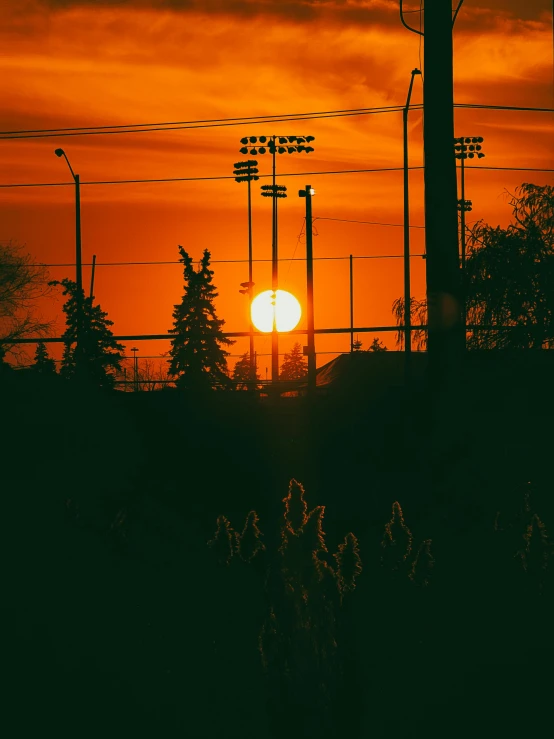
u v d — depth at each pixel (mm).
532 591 31828
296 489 28969
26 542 48188
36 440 125750
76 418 135500
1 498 73625
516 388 91625
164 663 32250
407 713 27719
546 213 95750
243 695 30031
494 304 94625
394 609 30453
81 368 158625
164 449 138125
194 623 32562
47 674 32844
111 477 103000
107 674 32219
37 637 35719
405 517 58688
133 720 29250
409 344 126438
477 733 27188
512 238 96000
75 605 37969
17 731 28922
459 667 29266
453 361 64688
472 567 33094
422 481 63594
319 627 27188
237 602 32219
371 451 100875
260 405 173750
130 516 45125
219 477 112125
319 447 123812
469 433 64500
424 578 31344
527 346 93500
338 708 26625
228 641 31484
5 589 40969
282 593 27438
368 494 79875
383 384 193000
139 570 39531
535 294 93812
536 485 54125
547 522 45719
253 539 33156
